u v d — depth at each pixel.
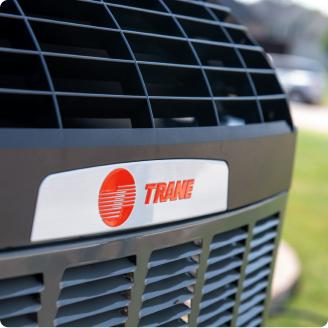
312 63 23.34
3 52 1.75
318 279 4.69
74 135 1.66
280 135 2.55
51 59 1.86
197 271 2.15
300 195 7.66
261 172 2.42
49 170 1.59
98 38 2.07
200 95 2.28
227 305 2.42
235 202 2.27
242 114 2.62
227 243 2.27
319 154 11.12
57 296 1.69
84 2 2.11
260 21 36.66
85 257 1.72
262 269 2.71
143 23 2.41
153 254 1.97
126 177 1.79
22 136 1.56
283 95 2.82
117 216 1.79
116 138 1.76
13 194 1.54
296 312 4.08
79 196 1.67
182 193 2.01
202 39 2.59
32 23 1.90
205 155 2.07
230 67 2.60
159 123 2.42
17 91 1.68
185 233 2.03
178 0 2.56
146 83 2.24
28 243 1.59
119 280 1.89
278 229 2.72
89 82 2.10
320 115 18.80
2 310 1.62
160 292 2.01
